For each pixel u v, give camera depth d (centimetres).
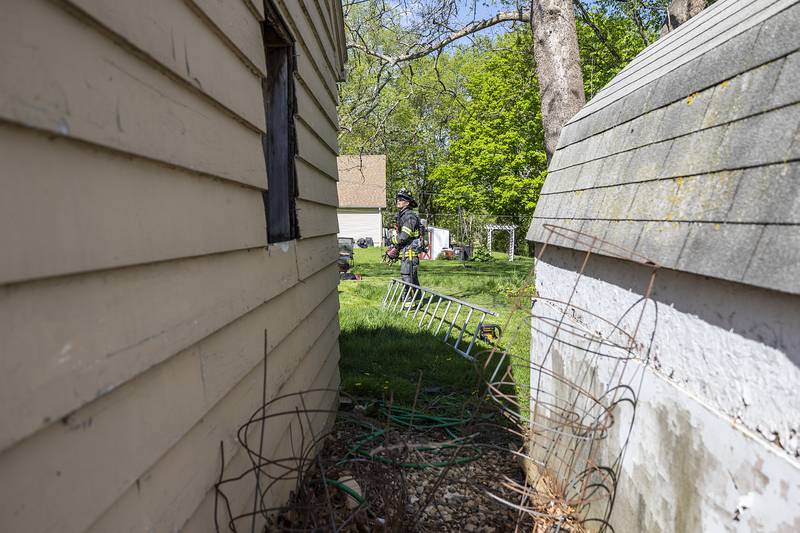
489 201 2870
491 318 914
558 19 727
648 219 220
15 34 87
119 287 117
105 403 111
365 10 1021
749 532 150
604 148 304
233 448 194
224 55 191
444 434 449
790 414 137
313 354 361
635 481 226
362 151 1077
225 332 188
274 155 302
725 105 191
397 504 263
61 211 97
